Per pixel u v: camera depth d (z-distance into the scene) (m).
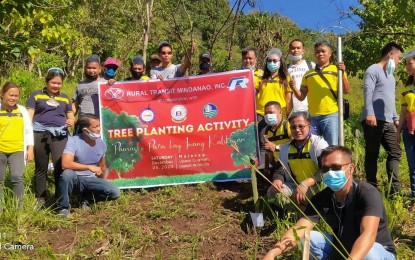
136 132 6.72
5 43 6.10
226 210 5.73
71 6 9.37
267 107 5.79
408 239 4.72
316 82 5.93
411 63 5.42
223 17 10.14
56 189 6.05
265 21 10.20
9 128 5.51
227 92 6.67
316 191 5.07
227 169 6.67
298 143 5.15
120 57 19.95
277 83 6.49
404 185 6.65
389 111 5.95
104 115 6.71
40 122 6.02
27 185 6.50
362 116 6.11
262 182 6.59
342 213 3.82
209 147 6.70
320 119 5.94
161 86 6.73
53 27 9.76
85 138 5.90
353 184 3.75
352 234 3.71
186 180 6.71
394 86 6.06
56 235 5.21
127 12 16.67
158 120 6.73
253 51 7.04
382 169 7.17
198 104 6.70
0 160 5.52
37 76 19.33
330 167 3.70
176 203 6.03
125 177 6.72
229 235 5.13
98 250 4.82
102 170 6.18
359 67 11.46
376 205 3.59
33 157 5.95
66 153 5.71
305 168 5.13
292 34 10.50
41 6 6.81
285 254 4.43
